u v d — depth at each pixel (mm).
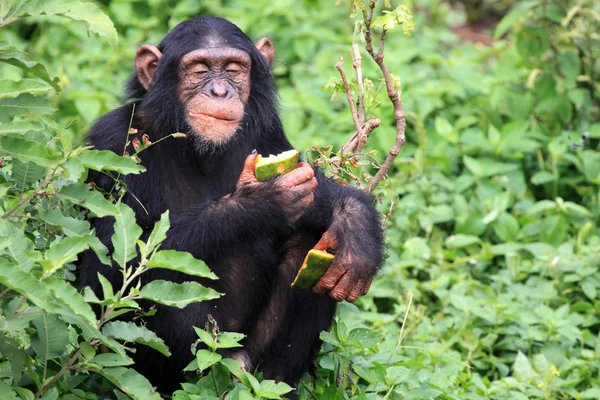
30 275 6617
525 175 16531
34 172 8070
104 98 16656
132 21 19484
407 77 17234
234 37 10984
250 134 11148
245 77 10945
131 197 10055
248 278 10250
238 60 10820
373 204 10227
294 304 10273
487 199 15148
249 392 8609
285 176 9609
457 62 18531
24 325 7051
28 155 7453
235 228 9547
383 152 16062
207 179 10984
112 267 9391
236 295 10266
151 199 10336
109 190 9984
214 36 10852
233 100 10617
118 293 7352
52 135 9508
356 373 10039
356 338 9836
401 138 10539
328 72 17812
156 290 7465
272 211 9539
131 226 7699
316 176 10586
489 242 14805
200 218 9578
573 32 17375
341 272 9570
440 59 18406
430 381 10336
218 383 8875
